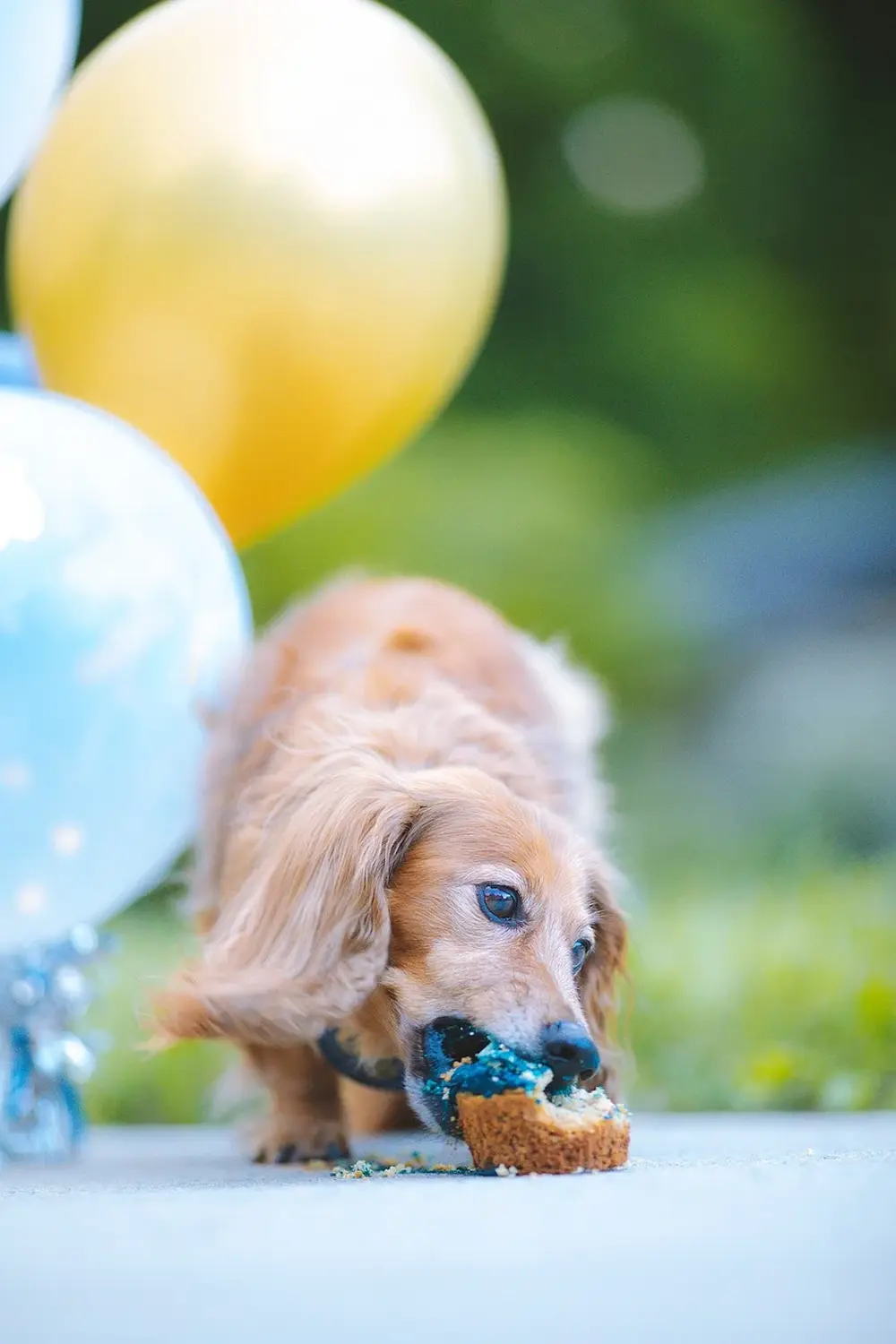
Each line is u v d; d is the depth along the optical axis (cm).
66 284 400
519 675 366
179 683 330
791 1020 480
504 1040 285
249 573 864
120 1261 196
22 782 312
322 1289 182
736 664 1005
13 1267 192
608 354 1073
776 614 1034
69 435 328
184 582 332
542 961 292
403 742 324
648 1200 237
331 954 295
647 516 1030
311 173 393
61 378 411
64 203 400
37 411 330
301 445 420
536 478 967
